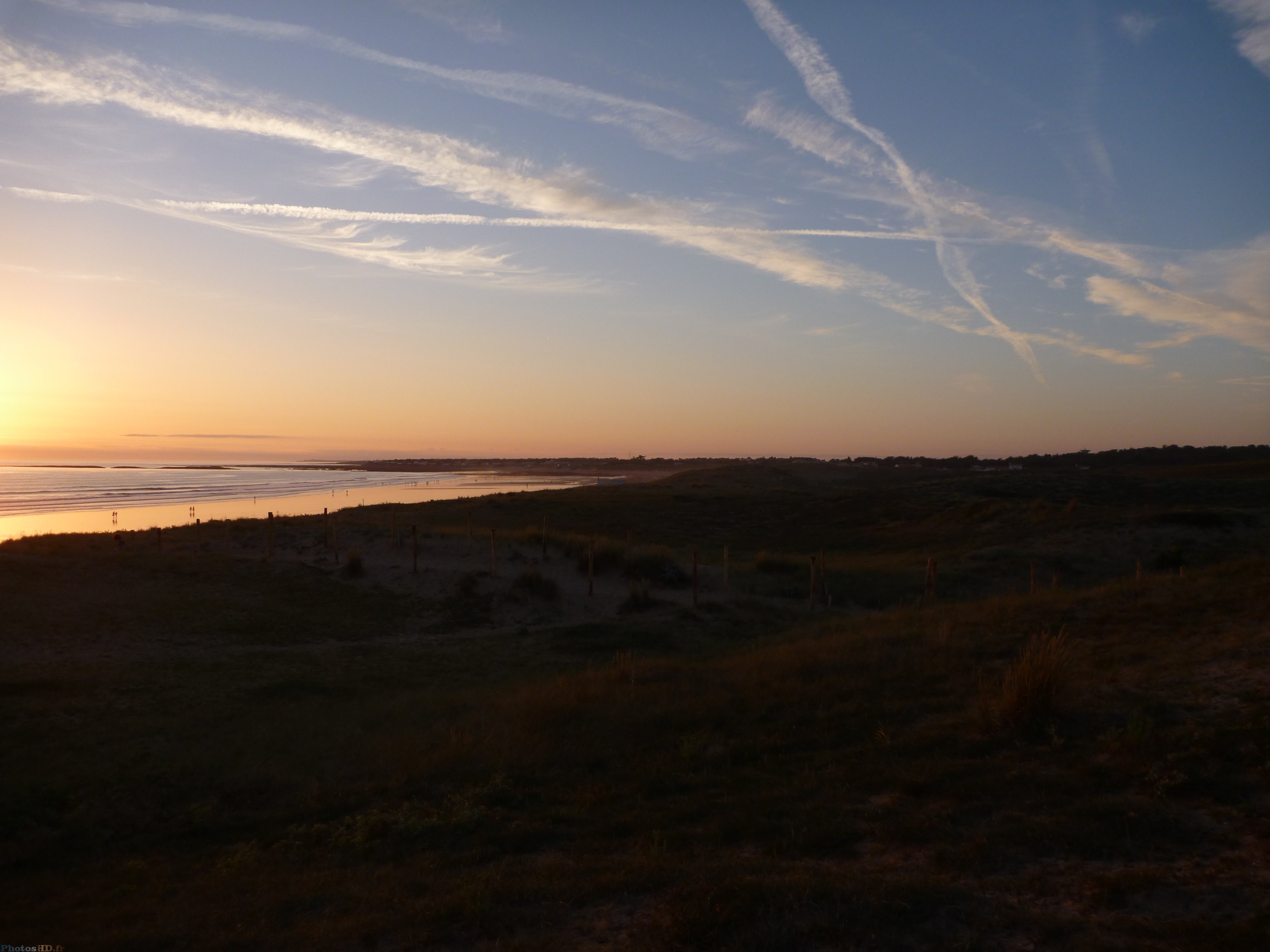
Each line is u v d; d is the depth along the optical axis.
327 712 15.96
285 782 11.66
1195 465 122.12
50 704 16.38
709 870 6.23
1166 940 4.53
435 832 8.66
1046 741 8.80
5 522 73.31
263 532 39.47
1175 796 6.79
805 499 75.19
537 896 6.15
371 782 11.22
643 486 102.94
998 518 49.41
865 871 6.12
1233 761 7.22
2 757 12.88
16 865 9.49
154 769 12.18
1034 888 5.46
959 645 14.41
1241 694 9.12
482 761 11.37
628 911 5.76
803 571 36.72
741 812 7.96
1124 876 5.38
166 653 23.52
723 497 79.31
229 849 9.50
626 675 15.66
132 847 9.96
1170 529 39.03
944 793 7.70
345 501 104.38
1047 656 9.77
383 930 5.88
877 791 8.14
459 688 18.88
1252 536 36.66
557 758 11.09
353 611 29.36
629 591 32.34
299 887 7.50
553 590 31.38
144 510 87.88
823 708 11.66
